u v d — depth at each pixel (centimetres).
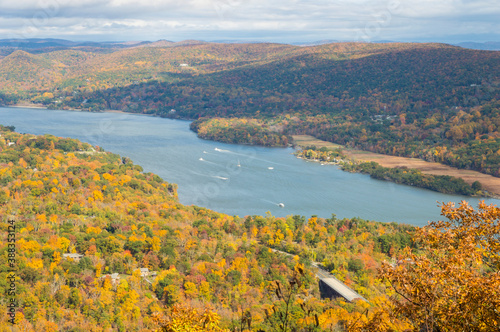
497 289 1883
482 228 2211
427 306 2016
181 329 2283
